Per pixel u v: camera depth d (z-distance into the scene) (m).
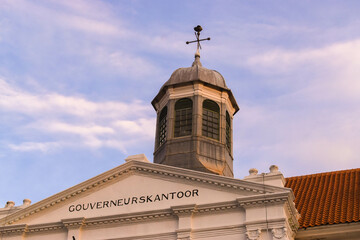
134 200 25.20
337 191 28.30
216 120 30.59
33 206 26.38
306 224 24.97
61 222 25.48
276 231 22.33
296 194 29.33
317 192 28.88
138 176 25.78
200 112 30.11
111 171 26.03
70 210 25.95
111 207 25.38
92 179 26.05
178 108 30.73
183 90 31.06
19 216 26.45
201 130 29.56
